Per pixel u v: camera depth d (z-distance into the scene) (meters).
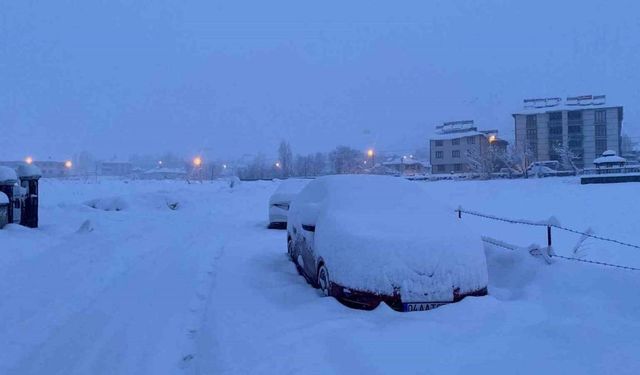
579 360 4.16
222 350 4.76
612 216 20.23
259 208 23.06
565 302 5.80
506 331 4.85
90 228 11.80
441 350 4.40
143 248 10.34
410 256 5.59
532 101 83.25
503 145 87.94
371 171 88.12
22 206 11.52
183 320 5.79
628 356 4.17
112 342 5.10
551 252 7.43
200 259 9.35
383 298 5.46
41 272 7.74
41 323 5.61
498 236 15.52
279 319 5.53
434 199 7.22
